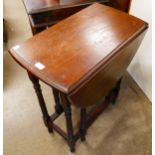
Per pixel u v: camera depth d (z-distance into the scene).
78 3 1.43
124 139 1.40
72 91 0.77
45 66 0.84
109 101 1.54
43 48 0.93
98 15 1.13
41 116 1.54
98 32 1.01
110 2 1.54
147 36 1.44
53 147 1.36
